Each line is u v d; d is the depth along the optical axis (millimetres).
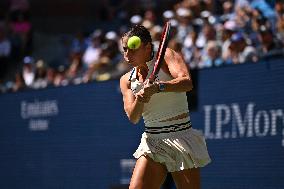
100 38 31531
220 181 18422
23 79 29281
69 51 36062
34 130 23797
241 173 17953
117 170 20938
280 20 21938
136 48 12398
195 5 29469
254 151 17656
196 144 13102
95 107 21641
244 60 20203
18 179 24469
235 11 26516
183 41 26984
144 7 36938
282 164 17031
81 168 22109
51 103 23188
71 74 28719
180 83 12188
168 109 12938
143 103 12438
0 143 25219
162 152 13086
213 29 25250
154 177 13141
